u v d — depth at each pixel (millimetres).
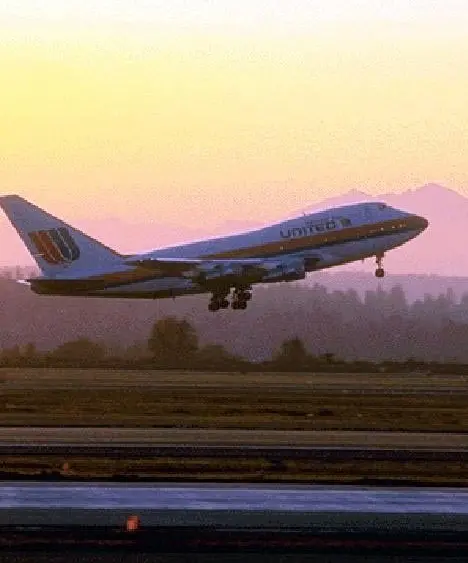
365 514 168375
